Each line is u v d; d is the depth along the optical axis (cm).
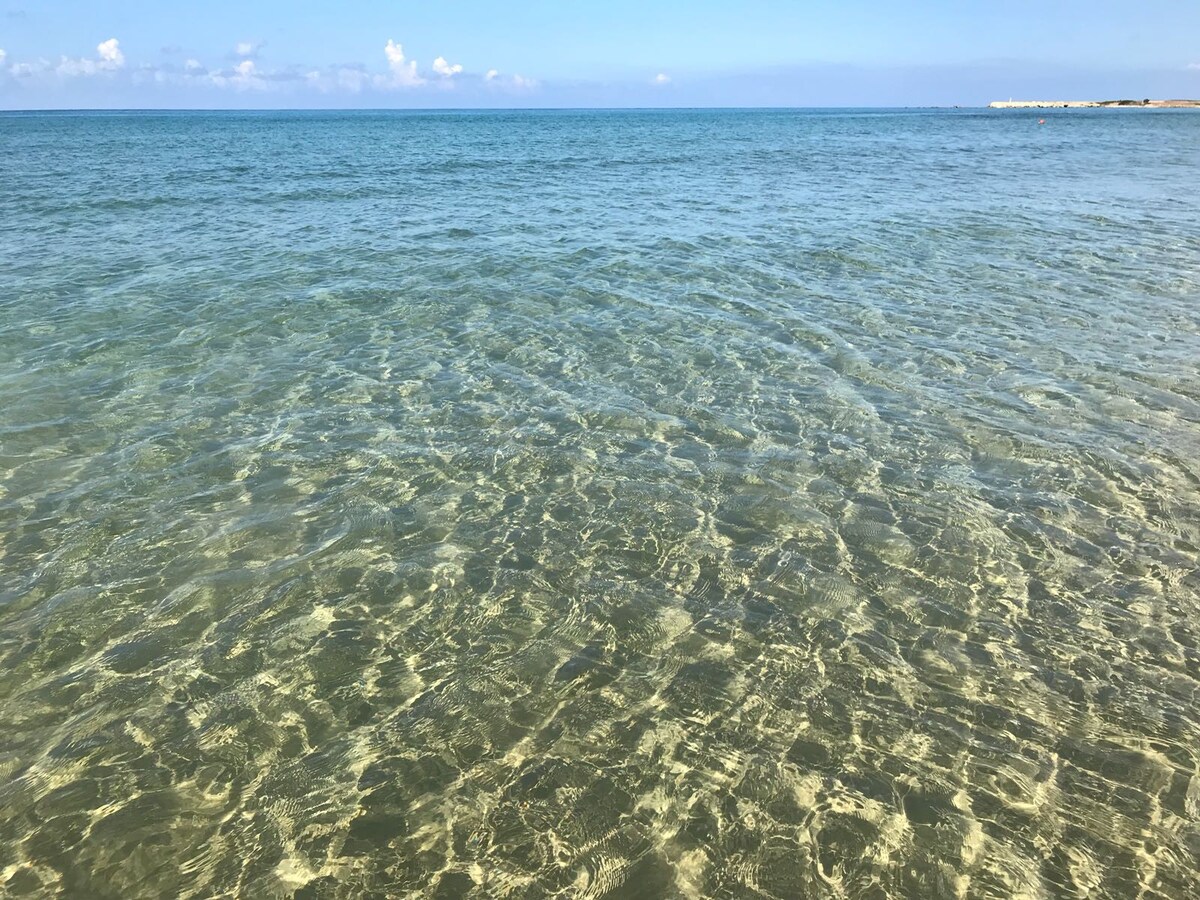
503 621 609
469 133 7988
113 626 595
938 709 525
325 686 542
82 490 777
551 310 1394
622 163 4194
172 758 482
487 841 430
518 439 905
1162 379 1083
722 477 823
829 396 1027
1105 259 1802
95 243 1853
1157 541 714
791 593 643
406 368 1117
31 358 1109
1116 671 561
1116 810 452
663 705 527
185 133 7700
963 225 2234
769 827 438
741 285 1567
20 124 11019
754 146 5800
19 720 509
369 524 734
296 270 1636
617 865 416
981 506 770
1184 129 8588
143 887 404
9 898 396
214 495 776
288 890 404
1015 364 1138
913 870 414
